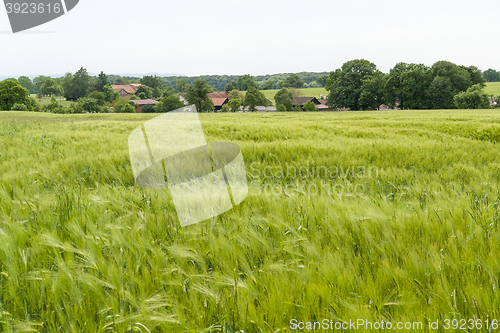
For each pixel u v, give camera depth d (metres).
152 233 2.60
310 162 7.38
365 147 9.56
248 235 2.45
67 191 3.61
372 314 1.54
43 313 1.62
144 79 184.38
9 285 1.74
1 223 2.48
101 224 2.59
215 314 1.60
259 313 1.55
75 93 142.00
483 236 2.31
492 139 14.25
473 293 1.61
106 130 15.23
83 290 1.73
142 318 1.54
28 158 6.84
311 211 2.92
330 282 1.77
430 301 1.61
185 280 1.86
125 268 2.02
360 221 2.64
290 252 2.15
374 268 1.95
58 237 2.33
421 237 2.38
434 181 5.49
